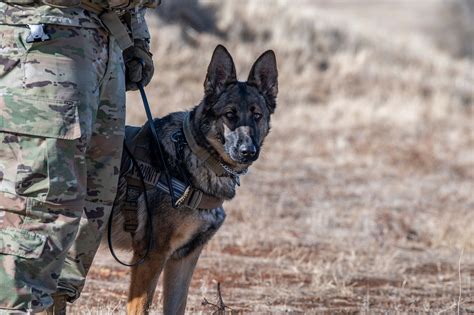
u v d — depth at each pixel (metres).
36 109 5.92
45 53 5.96
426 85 33.50
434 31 60.31
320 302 10.00
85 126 6.06
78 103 6.02
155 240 7.37
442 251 13.26
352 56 33.91
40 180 5.96
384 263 11.96
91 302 9.23
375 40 38.09
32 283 5.97
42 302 5.96
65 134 5.95
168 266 7.74
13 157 5.99
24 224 5.98
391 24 63.44
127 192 7.41
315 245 13.05
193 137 7.46
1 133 5.97
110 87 6.46
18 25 5.95
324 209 15.72
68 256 6.57
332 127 25.50
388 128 26.05
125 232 7.65
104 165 6.52
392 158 21.47
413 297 10.32
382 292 10.57
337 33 36.56
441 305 9.85
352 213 15.43
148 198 7.38
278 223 14.36
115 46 6.49
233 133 7.61
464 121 29.16
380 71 33.53
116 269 10.96
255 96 8.03
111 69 6.44
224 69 7.91
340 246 13.05
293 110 27.59
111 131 6.50
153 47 28.64
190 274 7.83
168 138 7.51
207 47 30.42
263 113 8.07
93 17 6.25
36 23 5.93
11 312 5.86
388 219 14.87
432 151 22.73
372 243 13.31
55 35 5.98
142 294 7.38
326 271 11.34
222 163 7.55
